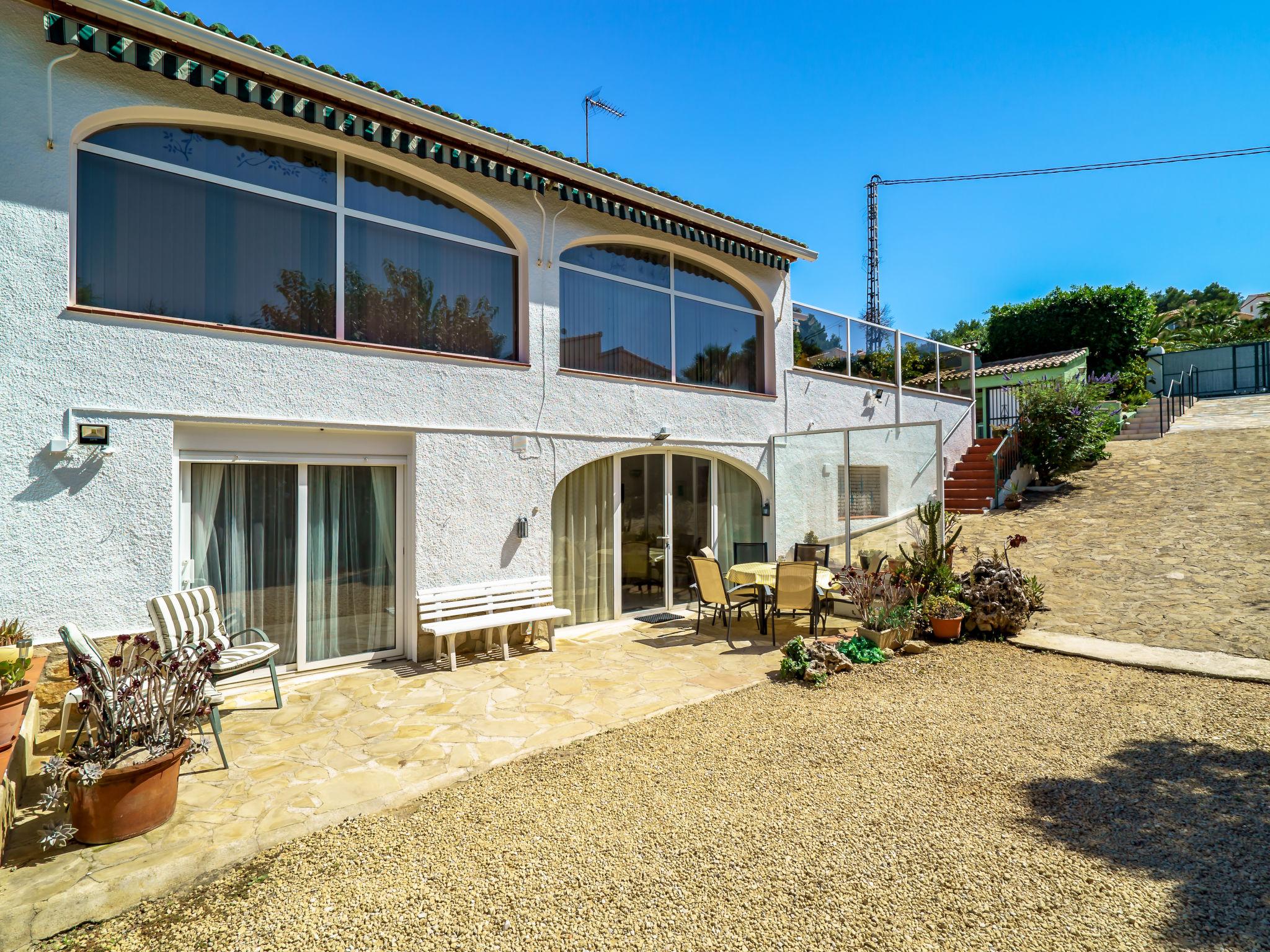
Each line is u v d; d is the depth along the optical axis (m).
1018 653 8.34
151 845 3.92
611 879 3.53
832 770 4.96
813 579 8.79
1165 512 13.81
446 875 3.62
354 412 7.73
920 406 16.86
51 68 5.93
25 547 5.76
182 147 6.95
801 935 3.03
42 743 5.51
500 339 9.38
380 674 7.59
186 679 4.44
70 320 6.01
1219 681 7.01
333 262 7.89
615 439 10.34
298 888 3.54
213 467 7.02
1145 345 29.55
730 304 12.68
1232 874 3.49
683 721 6.08
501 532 8.96
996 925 3.09
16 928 3.19
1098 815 4.19
